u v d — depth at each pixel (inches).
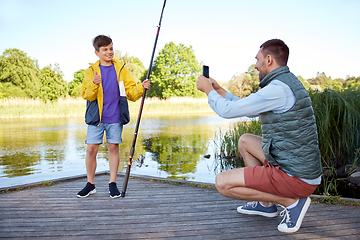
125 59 1298.0
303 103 61.7
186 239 65.5
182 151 224.2
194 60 1327.5
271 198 68.3
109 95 97.7
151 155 207.9
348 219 76.9
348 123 147.9
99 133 97.3
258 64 68.7
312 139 62.5
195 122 494.3
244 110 63.3
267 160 67.8
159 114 740.0
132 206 87.0
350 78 1197.1
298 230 70.2
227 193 69.7
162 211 82.8
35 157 197.5
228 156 209.2
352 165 148.0
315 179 64.0
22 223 74.1
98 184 112.0
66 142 267.9
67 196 96.7
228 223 74.5
